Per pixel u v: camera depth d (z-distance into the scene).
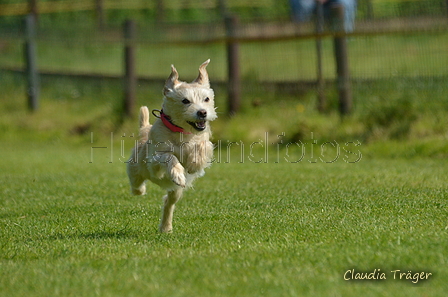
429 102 16.62
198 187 11.81
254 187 11.52
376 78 17.28
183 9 31.72
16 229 8.51
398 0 24.34
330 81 18.09
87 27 24.11
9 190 12.13
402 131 16.28
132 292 5.25
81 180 13.21
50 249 7.11
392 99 17.00
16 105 24.20
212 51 25.45
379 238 6.77
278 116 18.62
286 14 28.91
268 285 5.30
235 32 18.92
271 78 20.56
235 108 19.16
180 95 7.95
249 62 22.30
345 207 9.14
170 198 8.18
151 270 5.88
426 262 5.74
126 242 7.45
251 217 8.74
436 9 17.00
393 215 8.33
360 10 23.11
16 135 22.16
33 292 5.39
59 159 17.23
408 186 10.69
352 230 7.39
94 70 26.20
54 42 22.83
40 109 23.45
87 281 5.59
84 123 21.88
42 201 10.89
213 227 8.21
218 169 14.27
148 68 24.27
